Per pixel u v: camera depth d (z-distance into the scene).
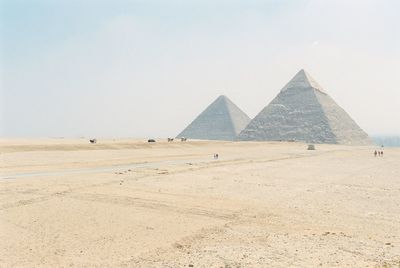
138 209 27.09
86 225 22.77
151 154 89.88
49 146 90.25
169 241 19.98
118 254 17.94
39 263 16.72
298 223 24.39
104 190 34.69
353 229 23.23
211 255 17.77
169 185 39.22
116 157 77.62
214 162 69.12
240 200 31.73
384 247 19.52
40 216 24.58
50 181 39.28
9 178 41.41
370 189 39.19
